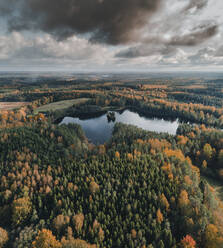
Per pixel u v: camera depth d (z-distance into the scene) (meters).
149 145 122.00
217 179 103.50
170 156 104.69
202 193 75.62
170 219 64.38
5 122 195.00
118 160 98.88
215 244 54.84
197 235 58.78
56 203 72.06
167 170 88.50
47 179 85.75
